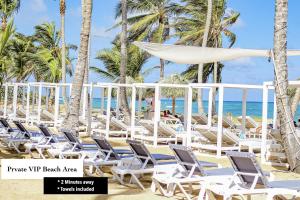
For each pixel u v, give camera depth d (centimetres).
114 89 3550
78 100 1307
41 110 2197
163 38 3406
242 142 1333
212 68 3512
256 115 6000
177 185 802
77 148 1025
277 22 1012
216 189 661
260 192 654
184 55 1116
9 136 1278
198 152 1380
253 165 652
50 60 3847
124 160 890
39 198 733
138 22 3244
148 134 1614
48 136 1138
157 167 829
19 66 3712
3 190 783
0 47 1082
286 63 1017
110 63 3581
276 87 1023
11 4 2500
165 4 3269
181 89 2792
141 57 3541
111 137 1764
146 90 3488
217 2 2900
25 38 3938
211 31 2936
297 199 760
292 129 1023
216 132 1309
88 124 1773
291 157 1027
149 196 770
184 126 1698
